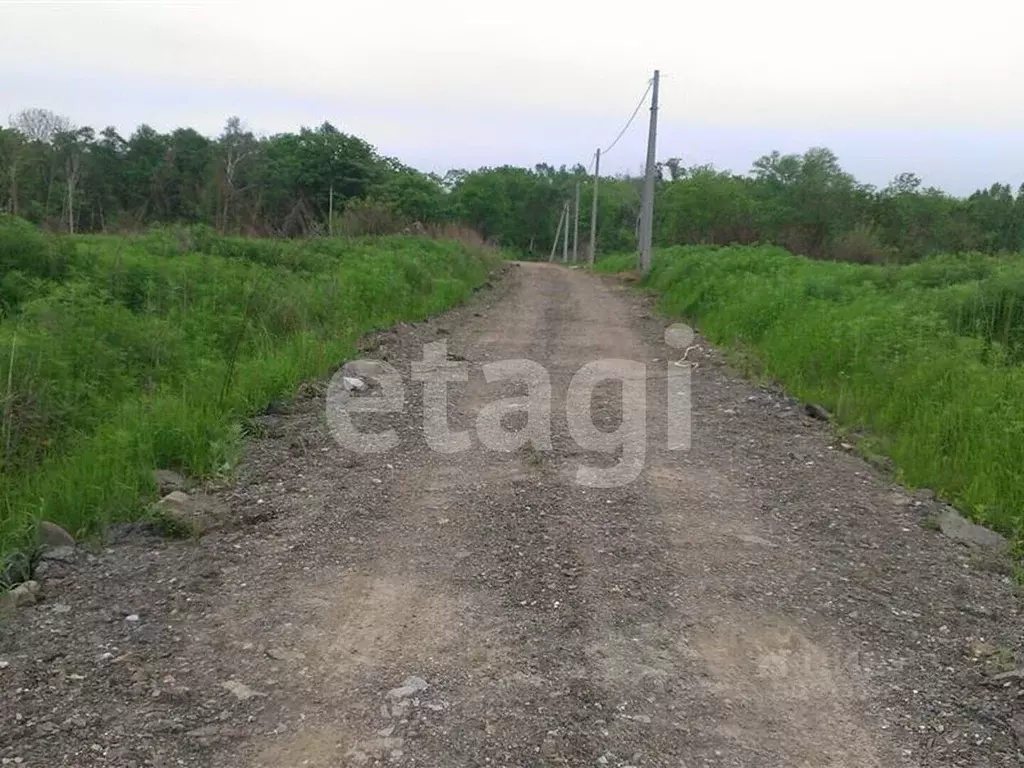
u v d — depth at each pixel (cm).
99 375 780
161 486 590
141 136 4159
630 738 336
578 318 1711
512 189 8050
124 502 549
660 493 619
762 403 918
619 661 392
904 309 1104
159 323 935
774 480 662
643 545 522
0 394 649
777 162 4625
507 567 487
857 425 827
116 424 671
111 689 359
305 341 1033
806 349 1051
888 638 421
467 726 341
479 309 1833
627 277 2867
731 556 512
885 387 871
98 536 518
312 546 513
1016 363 923
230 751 322
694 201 4266
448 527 544
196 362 872
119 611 429
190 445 641
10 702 346
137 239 1616
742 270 1945
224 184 3409
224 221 2728
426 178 5275
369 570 482
